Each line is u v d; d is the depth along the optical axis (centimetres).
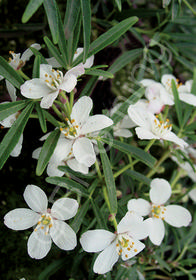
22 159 14
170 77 16
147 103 15
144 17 17
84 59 11
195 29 19
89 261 15
